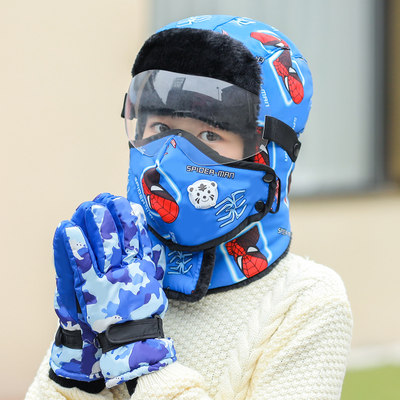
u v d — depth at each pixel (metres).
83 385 4.54
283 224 4.98
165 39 4.80
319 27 15.35
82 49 12.23
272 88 4.83
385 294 15.71
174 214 4.66
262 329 4.67
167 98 4.72
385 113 16.05
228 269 4.79
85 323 4.41
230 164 4.68
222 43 4.67
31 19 11.89
